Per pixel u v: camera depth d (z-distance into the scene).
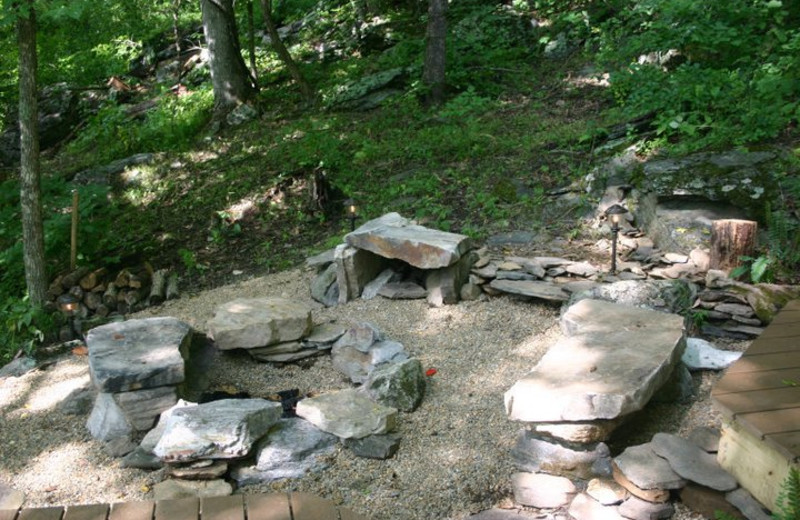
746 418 3.32
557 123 10.13
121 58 18.31
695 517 3.53
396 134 11.02
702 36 8.64
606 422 3.88
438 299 6.32
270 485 4.17
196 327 6.71
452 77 12.20
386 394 4.80
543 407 3.84
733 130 7.50
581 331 4.66
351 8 16.23
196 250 9.10
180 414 4.31
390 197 9.10
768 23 9.25
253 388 5.39
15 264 8.91
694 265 6.16
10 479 4.49
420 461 4.29
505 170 8.97
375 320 6.21
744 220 6.22
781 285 5.55
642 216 7.20
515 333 5.72
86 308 8.00
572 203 7.86
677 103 8.27
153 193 11.17
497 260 6.75
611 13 12.48
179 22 19.28
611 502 3.62
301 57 15.56
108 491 4.25
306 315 5.74
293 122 12.65
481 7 14.11
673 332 4.55
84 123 16.44
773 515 3.09
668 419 4.36
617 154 8.02
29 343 7.03
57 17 6.71
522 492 3.86
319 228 9.07
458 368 5.32
